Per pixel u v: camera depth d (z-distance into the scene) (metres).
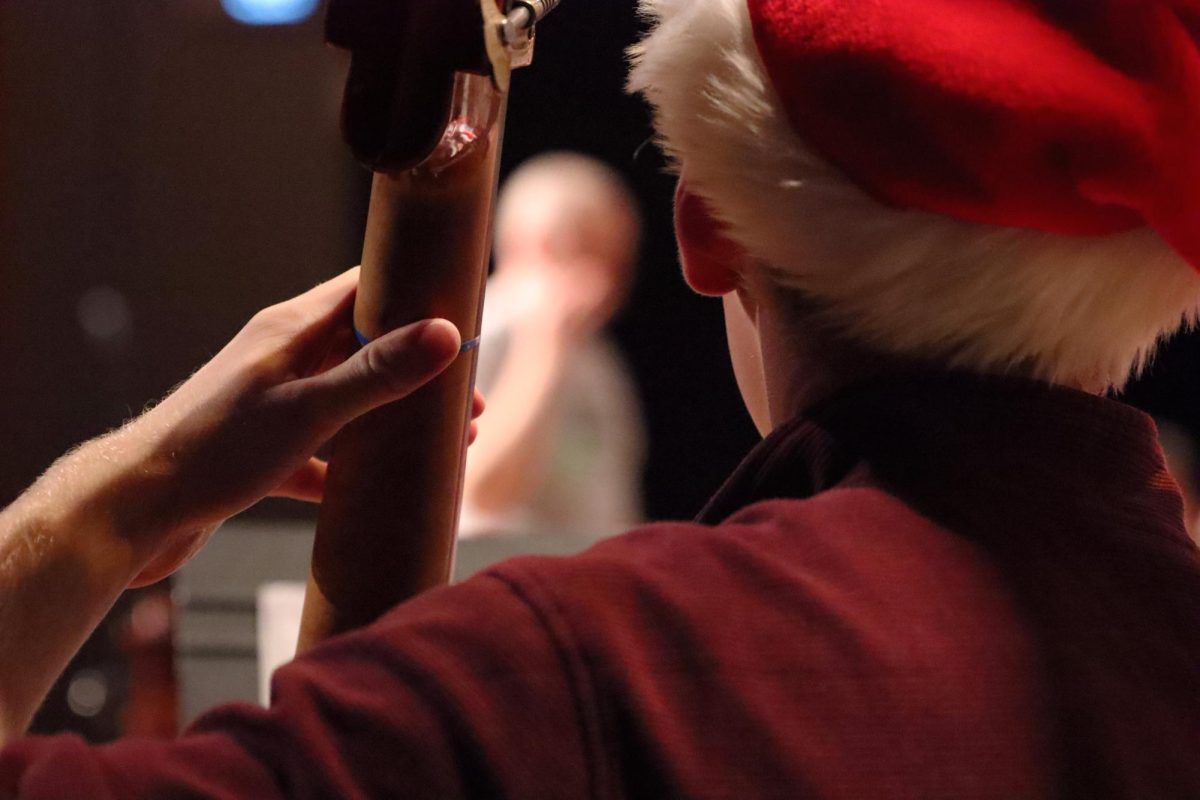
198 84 4.34
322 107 4.35
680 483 5.01
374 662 0.88
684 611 0.90
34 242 4.36
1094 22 0.93
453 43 0.95
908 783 0.89
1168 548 0.97
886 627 0.91
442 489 1.03
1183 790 0.91
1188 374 3.92
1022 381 0.98
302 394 1.03
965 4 0.94
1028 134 0.92
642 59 1.03
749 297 1.04
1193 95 0.93
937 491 0.96
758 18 0.96
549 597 0.89
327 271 4.42
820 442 0.99
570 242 3.31
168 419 1.05
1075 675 0.92
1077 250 0.95
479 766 0.86
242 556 1.79
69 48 4.30
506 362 3.18
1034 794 0.90
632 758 0.87
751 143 0.97
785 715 0.89
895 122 0.93
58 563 1.03
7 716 1.01
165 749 0.87
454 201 1.00
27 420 4.40
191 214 4.39
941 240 0.94
